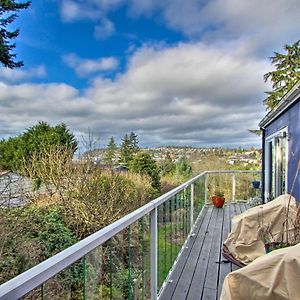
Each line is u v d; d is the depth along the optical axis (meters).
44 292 1.13
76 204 8.16
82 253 1.33
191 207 5.48
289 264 1.76
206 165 16.00
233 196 10.11
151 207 2.56
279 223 3.58
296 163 5.09
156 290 2.72
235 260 3.60
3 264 5.21
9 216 6.71
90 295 1.51
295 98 4.80
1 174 8.50
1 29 12.73
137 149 16.64
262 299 1.80
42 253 6.20
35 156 9.65
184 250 4.47
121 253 1.97
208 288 3.21
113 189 8.98
